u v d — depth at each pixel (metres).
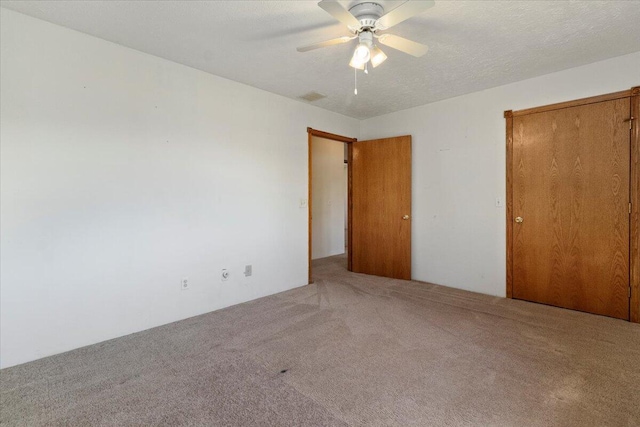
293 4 2.08
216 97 3.25
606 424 1.59
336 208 6.76
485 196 3.74
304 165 4.18
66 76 2.36
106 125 2.55
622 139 2.91
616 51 2.79
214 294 3.26
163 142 2.88
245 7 2.11
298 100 4.05
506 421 1.62
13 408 1.74
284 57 2.84
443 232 4.12
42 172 2.27
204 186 3.17
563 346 2.42
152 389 1.91
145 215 2.77
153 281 2.83
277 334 2.68
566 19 2.26
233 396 1.84
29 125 2.22
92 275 2.50
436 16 2.21
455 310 3.22
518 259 3.52
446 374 2.06
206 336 2.64
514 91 3.49
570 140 3.17
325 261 5.86
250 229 3.57
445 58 2.88
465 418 1.64
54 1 2.04
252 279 3.60
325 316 3.08
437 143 4.14
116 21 2.28
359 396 1.84
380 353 2.34
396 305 3.38
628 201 2.89
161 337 2.62
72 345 2.41
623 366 2.13
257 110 3.62
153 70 2.80
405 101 4.12
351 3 2.04
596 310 3.07
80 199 2.43
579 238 3.15
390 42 2.17
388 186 4.56
